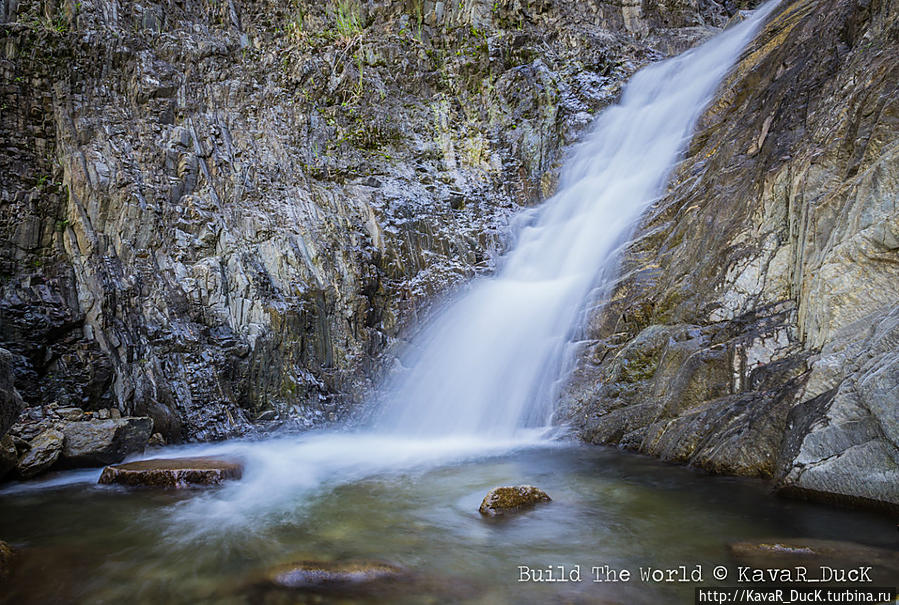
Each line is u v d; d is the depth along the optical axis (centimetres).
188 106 1004
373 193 1084
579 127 1319
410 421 896
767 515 433
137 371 800
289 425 852
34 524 450
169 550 394
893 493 403
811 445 463
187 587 336
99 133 903
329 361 927
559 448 712
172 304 851
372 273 997
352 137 1155
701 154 1001
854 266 529
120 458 675
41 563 373
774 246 687
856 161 600
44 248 820
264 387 868
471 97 1319
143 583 342
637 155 1171
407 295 1027
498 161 1241
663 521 430
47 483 582
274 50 1168
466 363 941
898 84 594
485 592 324
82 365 766
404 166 1170
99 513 478
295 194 1022
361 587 329
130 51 966
